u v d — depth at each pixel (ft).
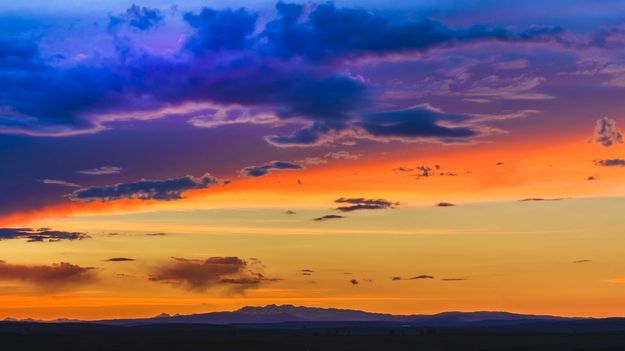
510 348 645.10
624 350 610.65
